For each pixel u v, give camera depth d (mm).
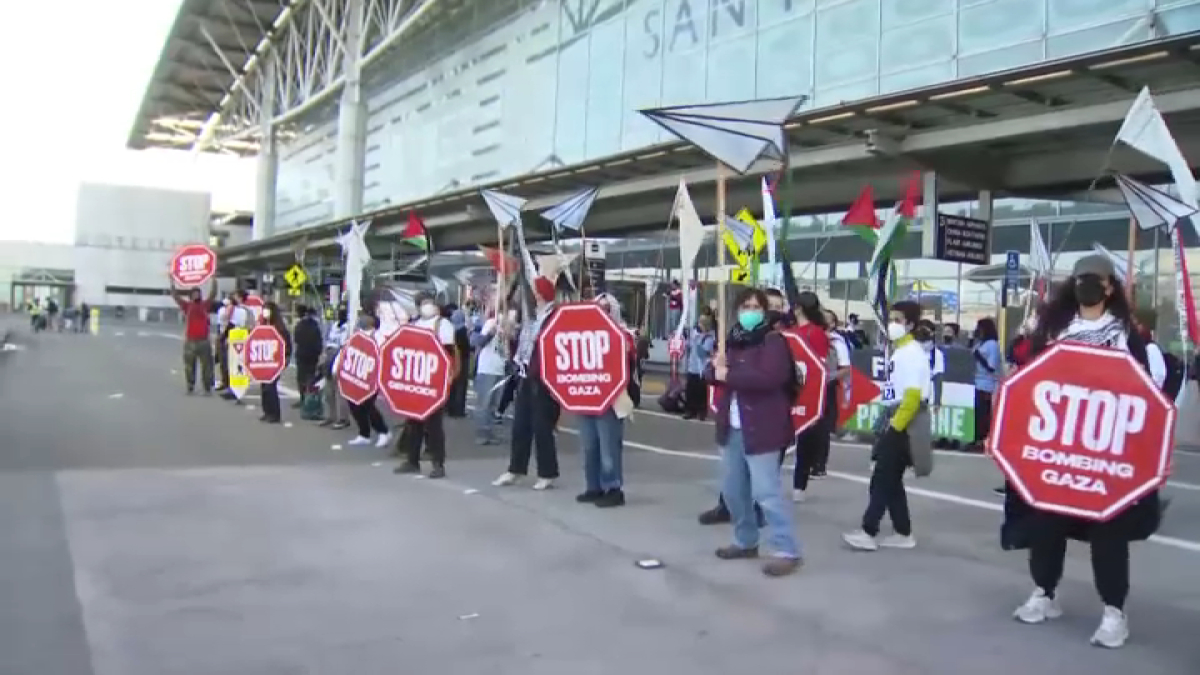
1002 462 5172
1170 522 8344
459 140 41844
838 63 22531
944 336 16391
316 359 14266
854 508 8617
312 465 10336
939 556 6867
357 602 5582
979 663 4754
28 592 5617
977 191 19922
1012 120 16672
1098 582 5059
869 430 13711
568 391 8336
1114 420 4902
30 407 14945
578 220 13414
